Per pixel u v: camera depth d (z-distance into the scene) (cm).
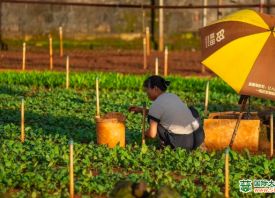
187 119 3669
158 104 3653
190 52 7812
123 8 7856
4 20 7775
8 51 7600
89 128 4331
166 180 3206
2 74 6025
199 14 7931
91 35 7844
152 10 7869
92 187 3142
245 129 3853
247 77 3525
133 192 2723
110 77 5872
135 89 5831
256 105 5275
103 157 3547
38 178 3197
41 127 4306
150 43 7856
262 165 3500
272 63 3550
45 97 5303
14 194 3100
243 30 3616
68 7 7819
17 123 4478
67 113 4731
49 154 3569
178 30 7912
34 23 7806
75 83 5825
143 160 3488
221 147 3856
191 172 3406
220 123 3850
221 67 3562
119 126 3784
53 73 6091
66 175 3259
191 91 5784
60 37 7275
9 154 3616
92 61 7100
